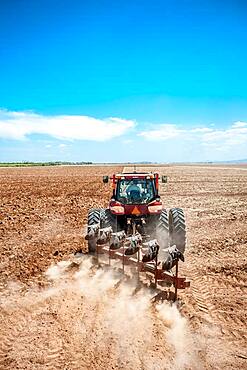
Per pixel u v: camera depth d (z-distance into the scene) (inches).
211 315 221.5
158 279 252.4
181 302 236.4
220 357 178.5
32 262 321.7
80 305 232.8
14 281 275.4
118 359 175.8
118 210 316.2
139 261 267.7
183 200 745.0
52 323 209.6
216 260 333.4
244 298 249.0
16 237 415.5
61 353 180.7
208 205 673.6
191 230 460.8
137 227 325.7
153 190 343.3
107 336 195.6
